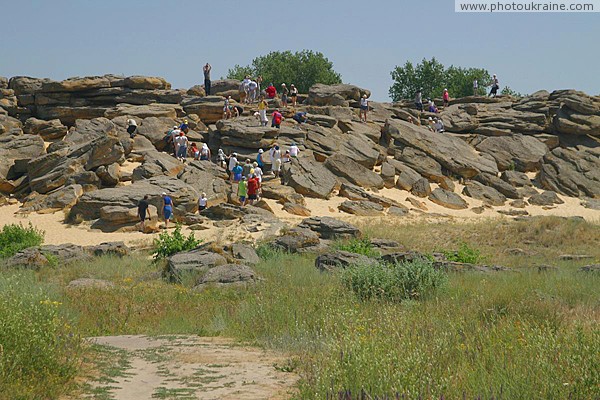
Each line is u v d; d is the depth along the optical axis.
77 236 33.88
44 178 39.38
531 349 7.81
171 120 48.88
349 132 50.81
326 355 8.85
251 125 47.97
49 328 9.42
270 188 40.72
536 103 57.34
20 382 7.53
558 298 15.06
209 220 36.62
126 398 7.66
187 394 7.84
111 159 40.38
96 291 18.31
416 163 48.19
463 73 114.25
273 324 12.70
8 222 35.56
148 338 12.62
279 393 7.82
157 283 21.09
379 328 9.62
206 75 54.53
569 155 50.53
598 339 7.58
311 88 58.06
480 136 54.06
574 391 6.34
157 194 36.62
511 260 27.88
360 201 41.72
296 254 27.59
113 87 53.16
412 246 32.03
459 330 10.07
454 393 6.57
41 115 51.94
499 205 45.25
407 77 114.69
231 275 19.88
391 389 6.26
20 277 18.31
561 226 34.78
